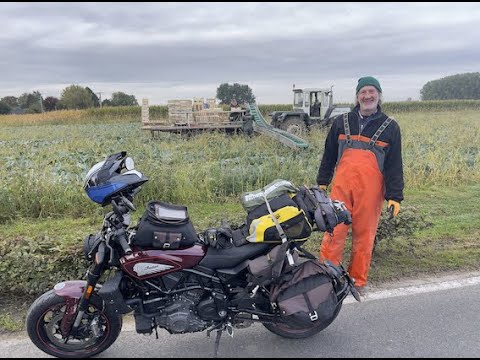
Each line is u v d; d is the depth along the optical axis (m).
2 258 4.27
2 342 3.63
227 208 7.42
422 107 47.66
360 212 4.36
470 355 3.41
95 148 14.20
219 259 3.28
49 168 9.40
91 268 3.37
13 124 36.44
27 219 6.93
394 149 4.30
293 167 9.20
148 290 3.28
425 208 7.21
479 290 4.48
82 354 3.43
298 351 3.51
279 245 3.32
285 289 3.22
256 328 3.88
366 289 4.56
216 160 11.60
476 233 6.08
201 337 3.74
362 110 4.32
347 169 4.36
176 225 3.19
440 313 4.04
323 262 3.60
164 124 18.59
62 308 3.42
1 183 7.58
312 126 19.64
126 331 3.84
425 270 4.97
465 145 14.13
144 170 8.12
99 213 7.16
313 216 3.43
